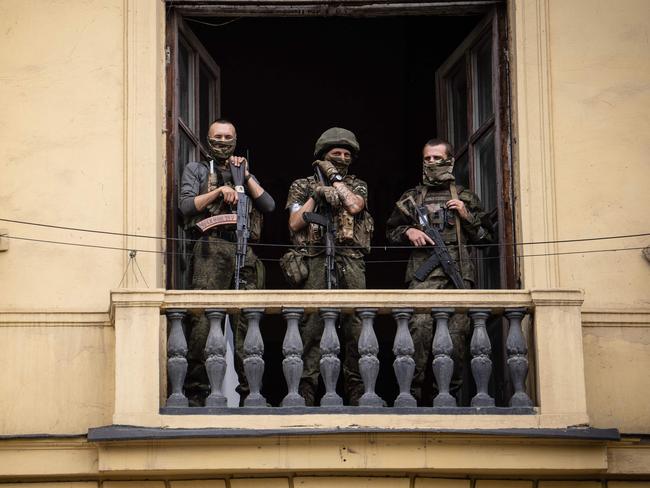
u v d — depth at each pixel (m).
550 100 15.98
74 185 15.53
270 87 22.78
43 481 14.55
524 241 15.59
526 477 14.58
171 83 16.09
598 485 14.66
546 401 14.41
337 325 16.38
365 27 22.70
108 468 14.11
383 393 20.97
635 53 16.12
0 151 15.59
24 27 15.95
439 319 14.67
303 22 22.69
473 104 17.05
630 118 15.95
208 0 16.27
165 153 15.93
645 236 15.61
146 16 15.98
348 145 15.91
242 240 15.23
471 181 16.88
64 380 14.91
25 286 15.21
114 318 14.58
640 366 15.20
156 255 15.38
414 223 15.78
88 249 15.34
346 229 15.41
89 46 15.92
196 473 14.30
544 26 16.14
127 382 14.24
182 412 14.18
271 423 14.16
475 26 17.23
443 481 14.50
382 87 22.78
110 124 15.72
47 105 15.75
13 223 15.38
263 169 22.69
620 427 15.02
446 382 14.54
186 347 14.51
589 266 15.52
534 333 14.69
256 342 14.48
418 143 22.00
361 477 14.43
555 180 15.76
